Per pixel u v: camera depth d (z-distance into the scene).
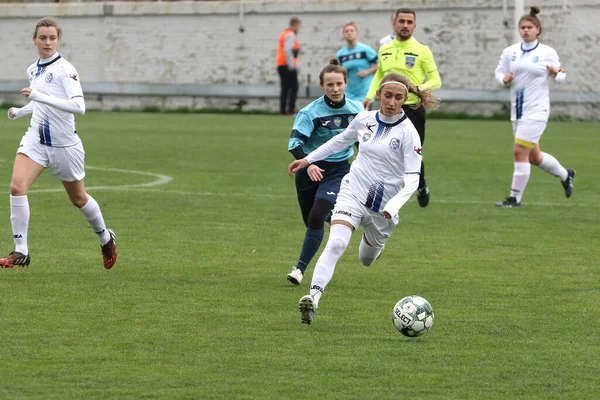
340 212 22.20
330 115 26.47
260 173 50.97
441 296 24.44
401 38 38.00
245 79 101.56
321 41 98.19
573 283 26.17
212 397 16.05
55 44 26.05
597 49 88.88
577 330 21.08
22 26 106.62
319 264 21.66
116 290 24.39
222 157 58.25
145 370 17.53
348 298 24.14
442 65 94.69
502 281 26.36
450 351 19.22
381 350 19.20
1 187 44.22
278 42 100.00
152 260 28.48
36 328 20.42
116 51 105.19
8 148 61.38
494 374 17.64
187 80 103.31
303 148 26.84
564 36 89.50
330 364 18.12
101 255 29.12
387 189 22.22
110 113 99.75
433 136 74.44
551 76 40.91
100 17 105.12
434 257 29.84
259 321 21.48
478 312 22.70
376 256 23.92
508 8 91.94
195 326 20.88
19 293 23.77
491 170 53.91
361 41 96.75
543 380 17.31
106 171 50.88
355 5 96.38
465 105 94.38
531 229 35.34
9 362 17.88
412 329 19.94
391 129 22.06
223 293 24.34
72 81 25.73
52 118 25.88
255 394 16.25
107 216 36.62
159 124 84.25
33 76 26.22
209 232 33.62
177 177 48.91
